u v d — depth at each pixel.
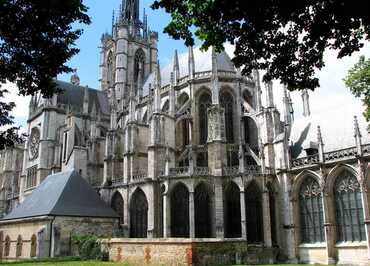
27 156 107.50
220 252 40.84
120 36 122.69
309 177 58.81
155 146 69.69
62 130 97.00
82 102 111.50
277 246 59.16
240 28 17.30
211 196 63.16
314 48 17.11
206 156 73.19
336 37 16.12
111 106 103.56
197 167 65.94
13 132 26.72
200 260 38.38
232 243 42.62
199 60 85.75
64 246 58.59
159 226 66.12
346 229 53.81
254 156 67.56
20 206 72.62
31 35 20.19
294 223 58.72
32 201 70.00
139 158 77.56
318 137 57.81
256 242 59.91
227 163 70.44
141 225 69.50
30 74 21.91
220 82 75.75
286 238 59.03
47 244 57.59
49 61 21.55
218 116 66.94
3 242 69.81
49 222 58.44
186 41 18.86
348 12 14.23
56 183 69.62
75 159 84.00
